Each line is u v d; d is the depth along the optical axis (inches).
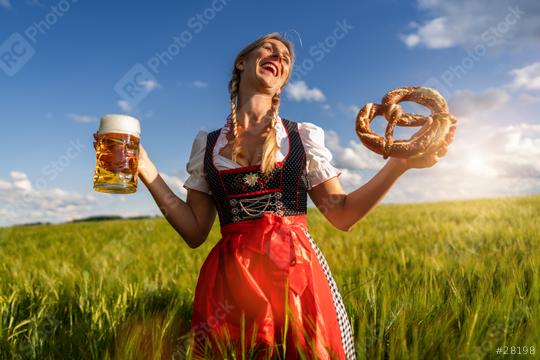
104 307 115.4
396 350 74.7
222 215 82.2
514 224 320.8
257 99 86.4
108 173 73.7
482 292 106.3
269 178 78.6
